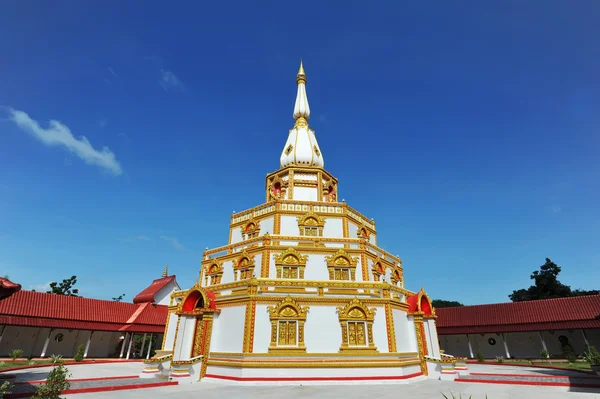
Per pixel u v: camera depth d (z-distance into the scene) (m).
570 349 45.59
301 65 52.69
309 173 41.66
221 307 28.91
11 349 42.47
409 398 19.23
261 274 30.94
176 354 28.27
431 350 31.75
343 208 36.72
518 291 76.56
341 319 26.77
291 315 26.44
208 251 39.00
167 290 55.66
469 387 23.75
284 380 24.17
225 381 25.08
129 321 49.28
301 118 47.97
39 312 42.84
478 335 55.44
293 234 34.62
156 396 19.62
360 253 32.88
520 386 24.62
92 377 27.39
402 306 30.98
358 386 23.73
